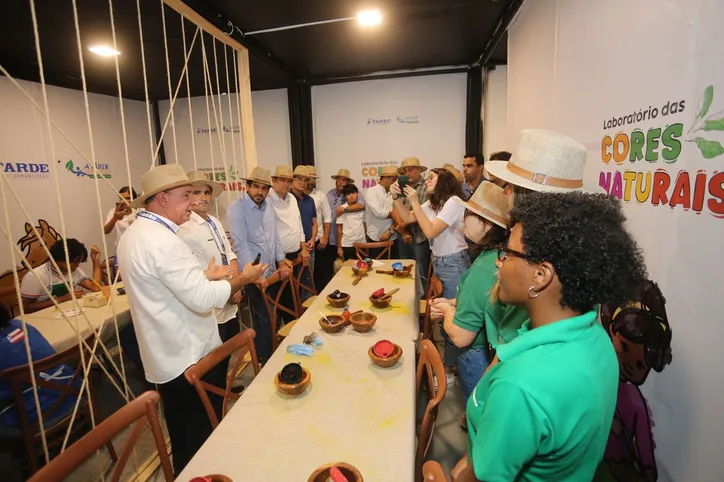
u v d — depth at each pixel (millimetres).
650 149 1191
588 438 616
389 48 3945
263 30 3287
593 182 1621
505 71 4441
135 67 3979
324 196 4250
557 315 685
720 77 892
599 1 1562
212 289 1540
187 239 2201
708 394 949
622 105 1366
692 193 993
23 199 3992
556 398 593
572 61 1866
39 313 2326
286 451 1037
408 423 1139
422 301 2939
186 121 5570
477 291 1323
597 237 622
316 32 3389
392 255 4551
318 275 4332
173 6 2434
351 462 994
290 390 1254
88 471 1956
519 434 603
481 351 1530
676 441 1082
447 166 4035
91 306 2404
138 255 1468
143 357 1608
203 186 2289
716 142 904
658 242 1148
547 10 2266
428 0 2883
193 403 1622
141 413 1132
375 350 1484
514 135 3111
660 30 1137
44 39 3152
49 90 4266
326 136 5223
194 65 3953
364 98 5035
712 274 924
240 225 2770
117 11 2654
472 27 3438
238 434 1104
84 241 4656
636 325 1274
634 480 1324
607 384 639
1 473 1690
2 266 3764
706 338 949
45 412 1718
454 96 4797
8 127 3857
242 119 3350
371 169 5160
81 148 4641
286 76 4574
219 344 1751
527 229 685
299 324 1870
